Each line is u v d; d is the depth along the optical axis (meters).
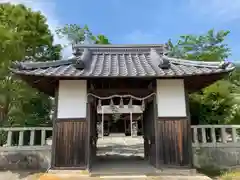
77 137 5.89
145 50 8.21
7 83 8.54
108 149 13.16
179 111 6.09
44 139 7.54
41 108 9.95
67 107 6.04
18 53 8.03
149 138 7.34
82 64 6.11
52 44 10.84
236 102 8.33
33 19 9.46
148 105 7.43
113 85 6.36
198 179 5.31
